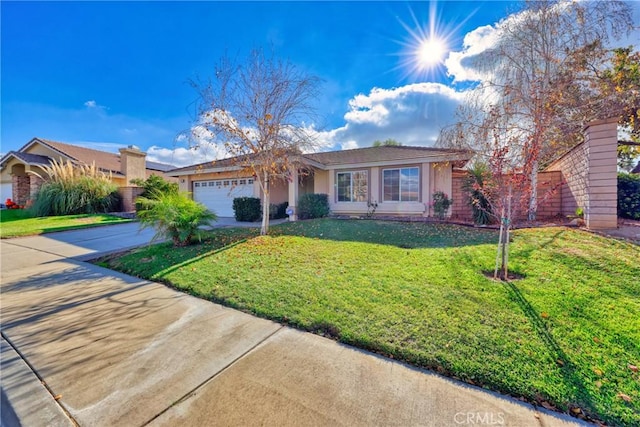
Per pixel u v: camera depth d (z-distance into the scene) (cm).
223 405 209
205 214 773
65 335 317
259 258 612
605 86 1027
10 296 437
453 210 1191
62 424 197
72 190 1631
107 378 243
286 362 262
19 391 230
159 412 204
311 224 1070
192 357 272
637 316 318
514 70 1043
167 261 609
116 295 438
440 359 257
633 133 1194
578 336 284
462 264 516
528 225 864
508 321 315
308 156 1380
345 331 309
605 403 205
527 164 433
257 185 1401
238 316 361
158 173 2738
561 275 443
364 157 1386
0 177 2212
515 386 223
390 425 190
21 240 941
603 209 734
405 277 460
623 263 473
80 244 864
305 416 198
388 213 1276
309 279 470
